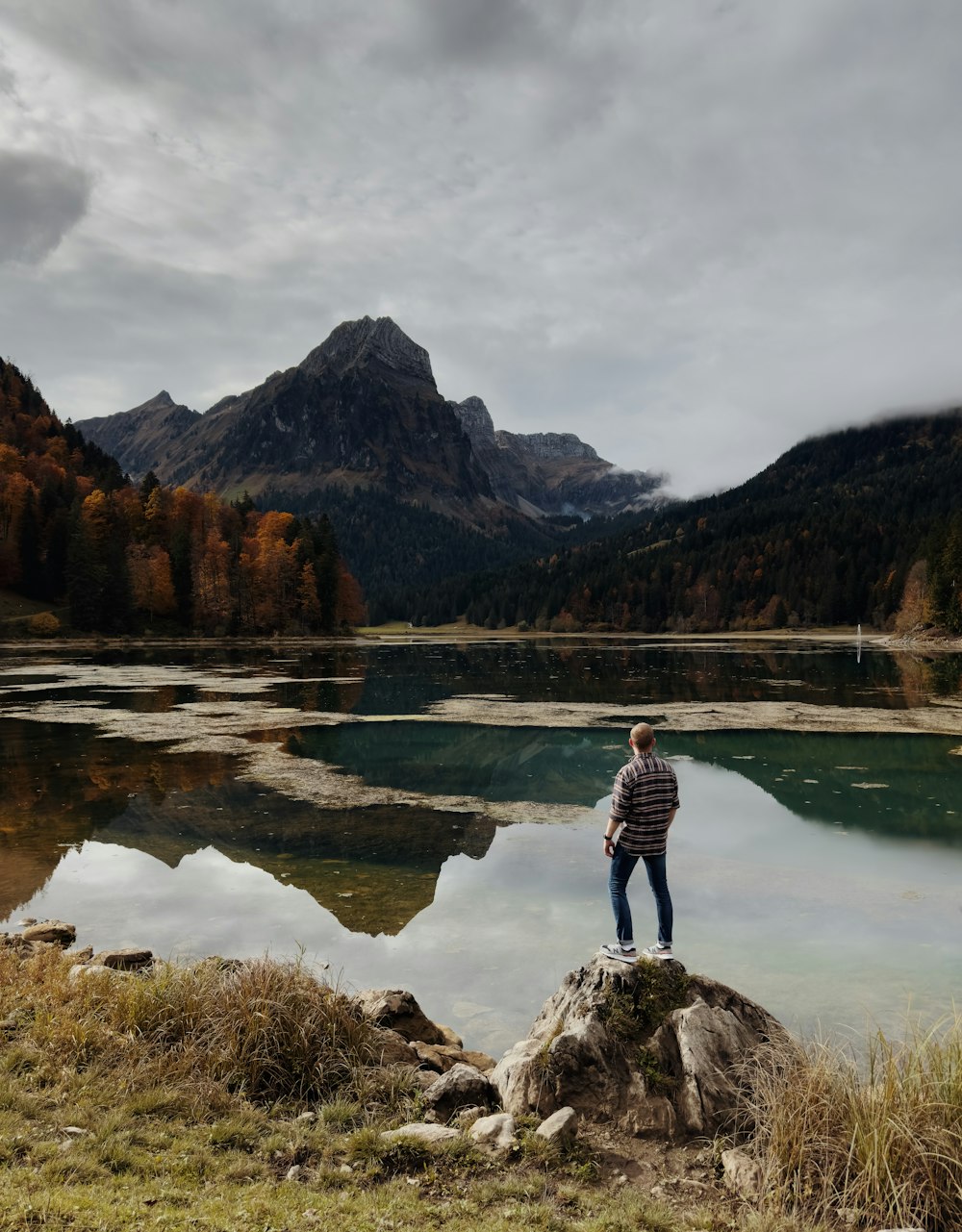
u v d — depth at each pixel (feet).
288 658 264.72
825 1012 27.53
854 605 510.99
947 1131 16.60
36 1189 14.84
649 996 21.98
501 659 261.85
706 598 546.26
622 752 85.76
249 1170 16.84
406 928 36.11
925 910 39.04
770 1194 16.47
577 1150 18.39
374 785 68.49
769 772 75.15
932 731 97.50
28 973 26.96
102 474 506.48
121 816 56.85
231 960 27.30
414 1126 19.11
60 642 293.02
